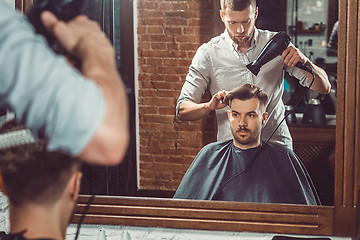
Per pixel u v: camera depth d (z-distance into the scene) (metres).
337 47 1.22
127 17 1.28
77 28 0.59
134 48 1.29
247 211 1.31
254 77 1.28
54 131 0.51
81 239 1.36
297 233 1.30
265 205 1.30
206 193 1.33
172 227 1.35
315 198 1.28
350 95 1.22
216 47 1.27
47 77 0.50
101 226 1.38
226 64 1.28
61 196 0.62
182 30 1.27
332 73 1.23
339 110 1.23
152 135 1.32
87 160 0.55
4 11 0.55
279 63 1.26
